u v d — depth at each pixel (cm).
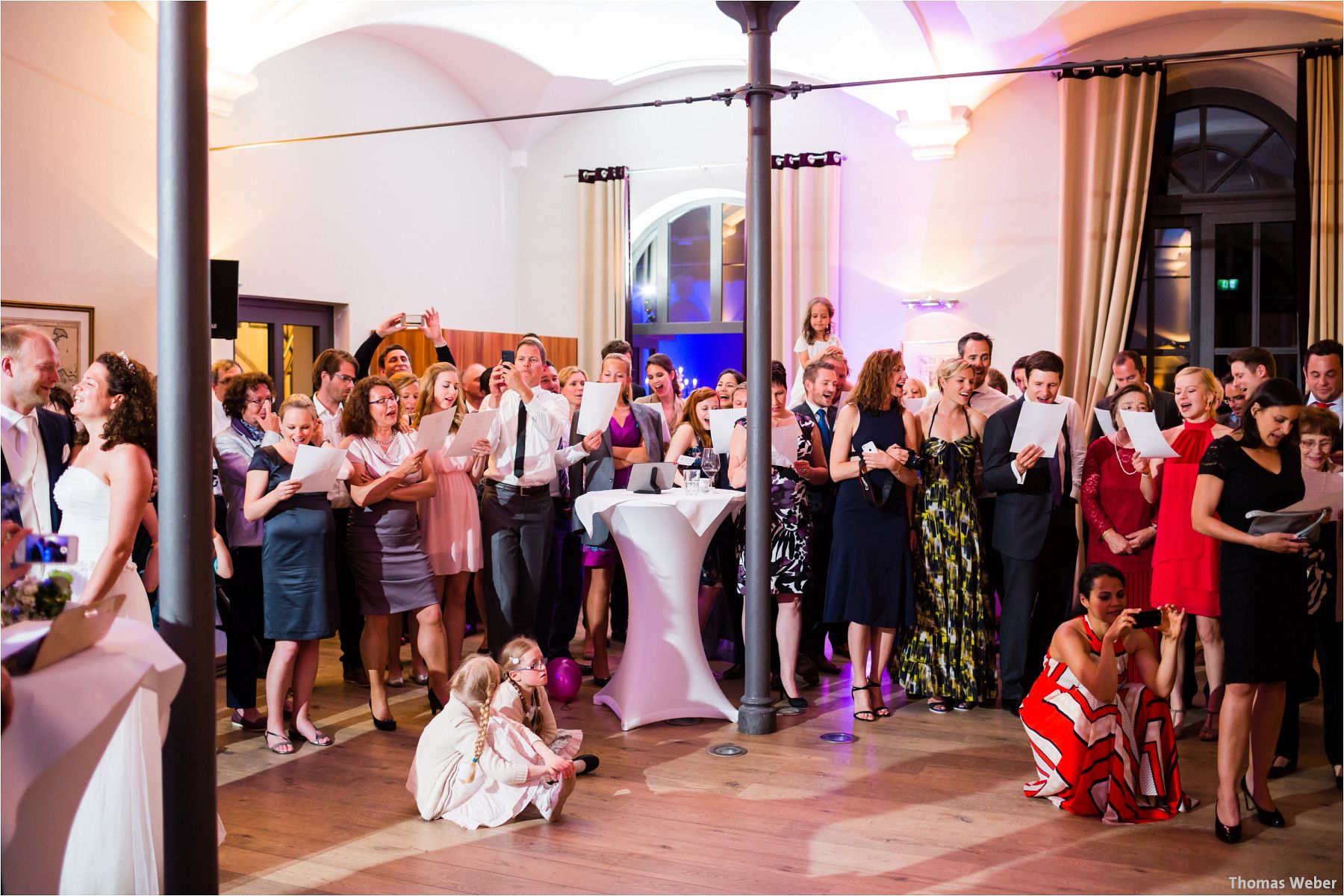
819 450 533
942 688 495
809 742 453
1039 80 855
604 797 389
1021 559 484
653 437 579
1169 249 841
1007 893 309
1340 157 734
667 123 991
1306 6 736
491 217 1001
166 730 226
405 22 828
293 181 771
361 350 634
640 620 481
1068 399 513
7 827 199
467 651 616
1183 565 442
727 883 316
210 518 230
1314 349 460
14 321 566
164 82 224
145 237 644
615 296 1001
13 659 200
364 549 461
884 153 906
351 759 432
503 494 509
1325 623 397
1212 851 339
